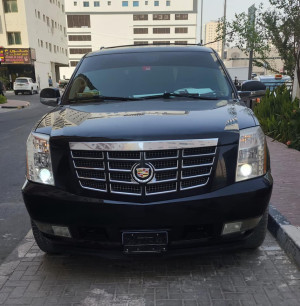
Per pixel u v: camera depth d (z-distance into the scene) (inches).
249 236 112.7
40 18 1800.0
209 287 110.5
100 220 102.4
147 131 100.9
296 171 212.2
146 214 100.4
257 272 118.1
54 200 104.3
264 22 444.8
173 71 153.4
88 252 109.0
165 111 118.5
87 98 145.3
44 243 123.2
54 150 105.7
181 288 110.3
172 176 100.7
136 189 100.8
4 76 1557.6
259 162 107.2
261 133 110.0
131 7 3988.7
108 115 117.4
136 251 104.3
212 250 108.2
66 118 119.6
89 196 102.5
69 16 4003.4
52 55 2048.5
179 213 100.7
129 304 103.7
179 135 99.7
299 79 354.3
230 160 102.6
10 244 145.3
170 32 4030.5
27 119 592.7
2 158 299.1
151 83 147.9
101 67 159.8
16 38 1583.4
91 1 3986.2
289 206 159.2
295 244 124.1
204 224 103.4
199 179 101.7
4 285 114.7
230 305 102.0
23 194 109.8
